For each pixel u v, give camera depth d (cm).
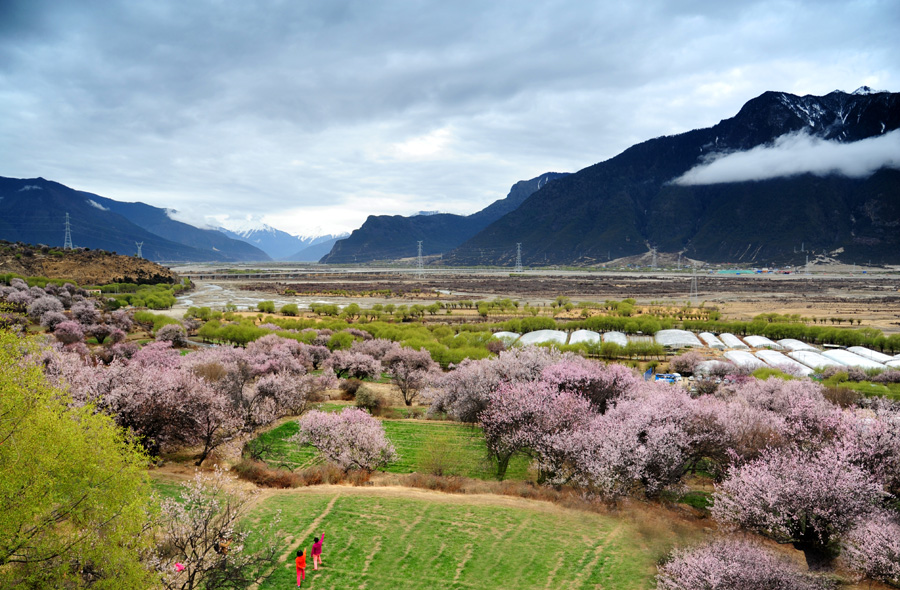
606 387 5941
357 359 9294
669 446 4059
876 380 9906
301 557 2867
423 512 3803
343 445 4800
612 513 3834
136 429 4275
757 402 6397
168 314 18400
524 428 4588
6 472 1970
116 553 2102
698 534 3522
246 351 9712
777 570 2706
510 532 3525
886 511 3494
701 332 16300
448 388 6525
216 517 2847
